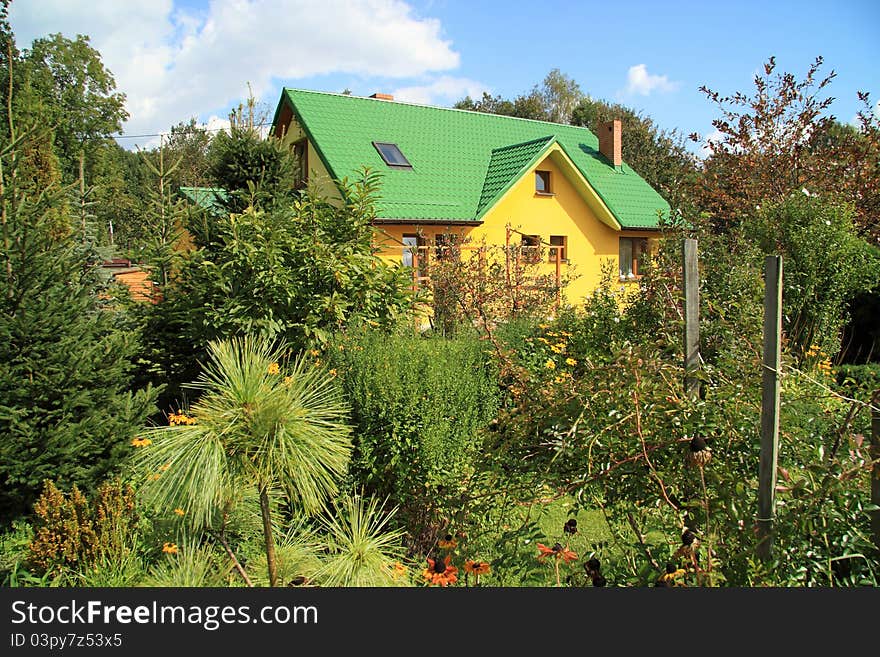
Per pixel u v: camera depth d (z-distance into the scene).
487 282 10.05
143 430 4.87
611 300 7.70
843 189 10.89
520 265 11.89
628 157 32.16
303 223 7.42
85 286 4.97
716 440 2.78
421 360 5.23
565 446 2.90
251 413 2.59
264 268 6.96
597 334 7.02
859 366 8.63
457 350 5.77
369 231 7.66
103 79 28.53
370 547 2.80
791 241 8.09
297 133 16.58
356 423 4.84
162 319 8.07
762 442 2.44
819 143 12.20
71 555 3.80
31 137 5.21
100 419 4.60
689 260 3.27
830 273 8.09
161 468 2.70
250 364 2.73
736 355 3.61
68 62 27.36
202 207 9.02
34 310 4.49
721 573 2.53
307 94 16.86
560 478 3.05
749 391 2.88
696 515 2.65
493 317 9.00
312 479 2.70
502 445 3.39
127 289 8.70
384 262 7.62
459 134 18.95
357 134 16.52
